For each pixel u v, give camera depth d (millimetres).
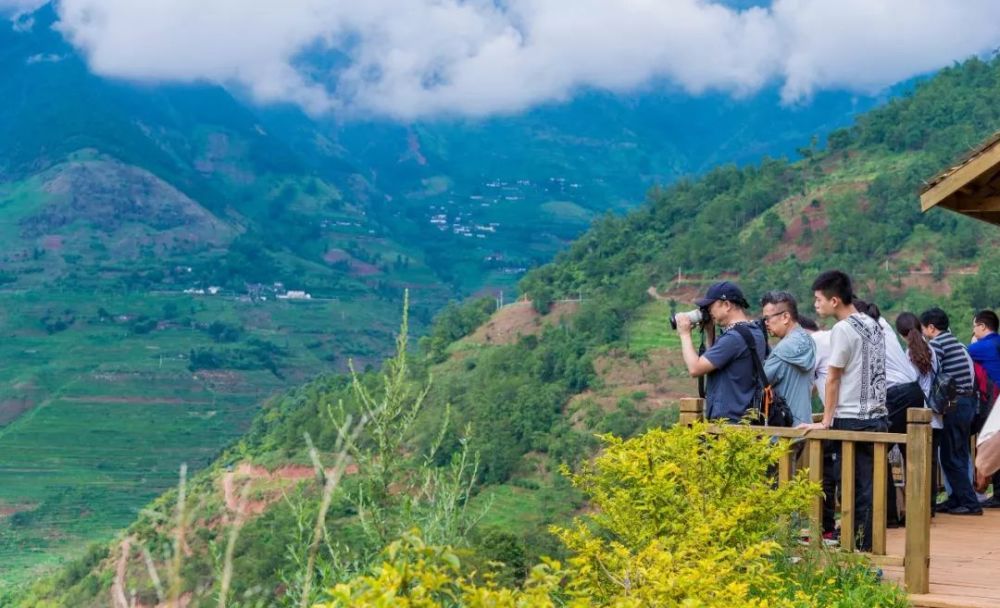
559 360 111250
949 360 8406
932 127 141375
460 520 4234
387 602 2479
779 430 6289
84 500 194500
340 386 112938
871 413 6391
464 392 107625
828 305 6688
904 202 124188
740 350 6473
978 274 100125
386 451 4148
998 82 144375
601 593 4285
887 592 5480
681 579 3750
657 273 133125
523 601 2766
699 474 5520
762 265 125188
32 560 132000
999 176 8234
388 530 4004
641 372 107562
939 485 9586
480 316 139625
